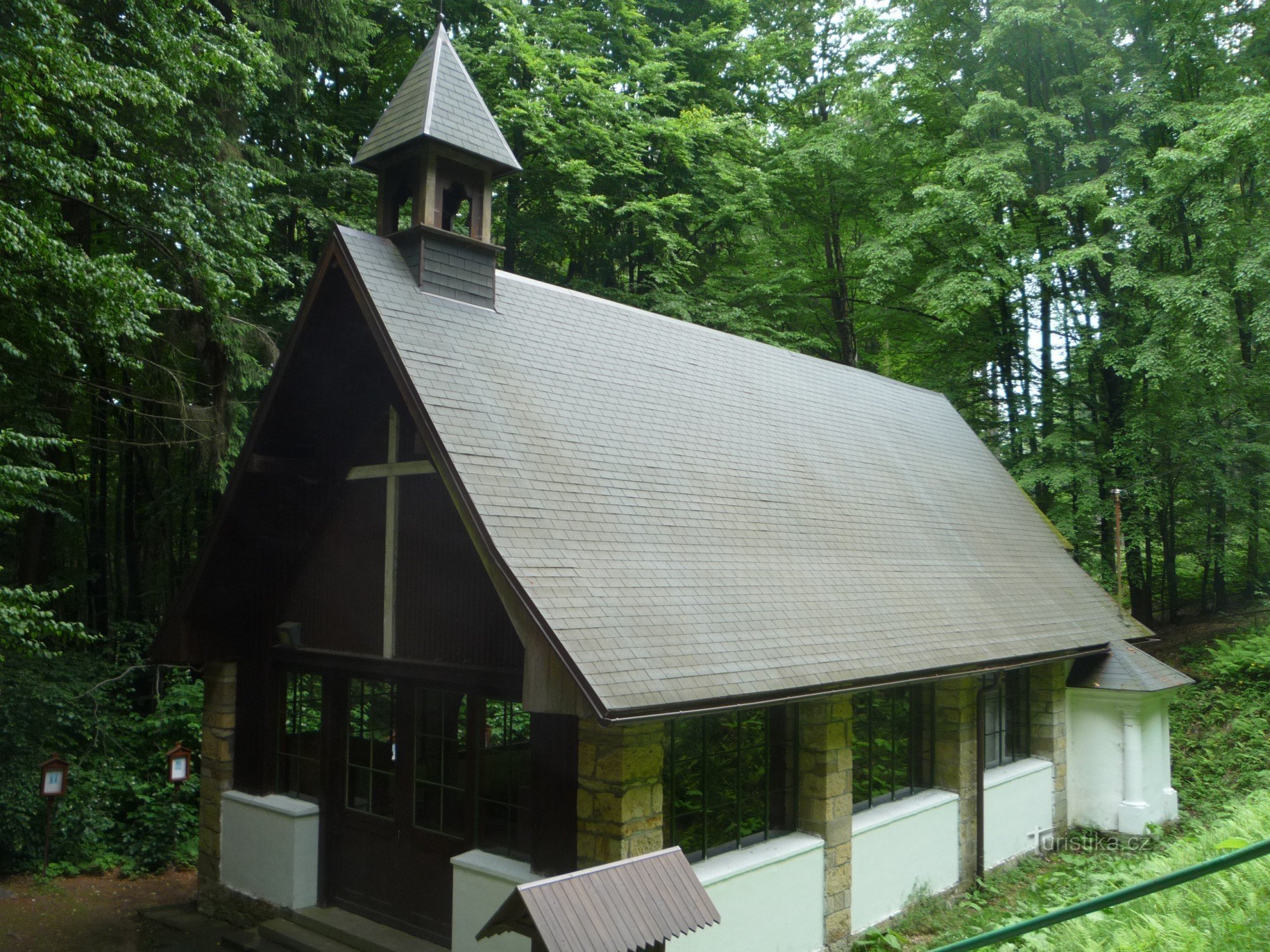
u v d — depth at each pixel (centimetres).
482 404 796
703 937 717
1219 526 1806
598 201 1920
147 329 1093
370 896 876
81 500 1738
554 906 421
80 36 1071
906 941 897
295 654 960
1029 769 1191
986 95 1716
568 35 2114
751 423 1112
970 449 1566
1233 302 1686
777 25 2570
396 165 938
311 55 1603
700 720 779
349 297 855
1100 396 1928
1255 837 779
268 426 893
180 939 914
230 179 1296
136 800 1255
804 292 2369
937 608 1043
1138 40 1844
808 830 855
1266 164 1550
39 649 939
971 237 1917
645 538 806
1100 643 1237
